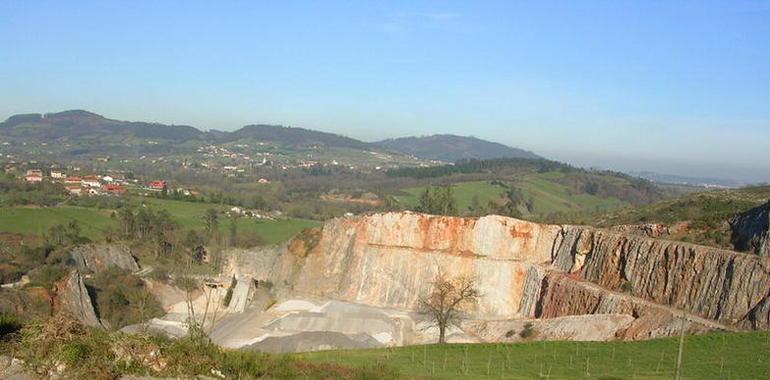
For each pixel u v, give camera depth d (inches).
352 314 3683.6
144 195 6919.3
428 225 4347.9
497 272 3971.5
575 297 3223.4
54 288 3129.9
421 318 3607.3
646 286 2933.1
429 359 2187.5
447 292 3314.5
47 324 1268.5
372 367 1817.2
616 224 4072.3
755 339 1903.3
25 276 3363.7
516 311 3826.3
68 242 4330.7
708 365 1736.0
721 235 3058.6
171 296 3956.7
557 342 2263.8
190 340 1405.0
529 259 4050.2
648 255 3009.4
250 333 3408.0
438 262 4116.6
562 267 3732.8
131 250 4682.6
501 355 2175.2
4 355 1244.5
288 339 3083.2
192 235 5088.6
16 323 1373.0
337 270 4471.0
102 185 7500.0
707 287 2593.5
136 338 1326.3
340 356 2283.5
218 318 3722.9
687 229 3309.5
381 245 4392.2
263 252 4916.3
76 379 1197.1
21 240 4188.0
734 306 2410.2
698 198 4247.0
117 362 1264.8
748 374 1614.2
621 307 2812.5
